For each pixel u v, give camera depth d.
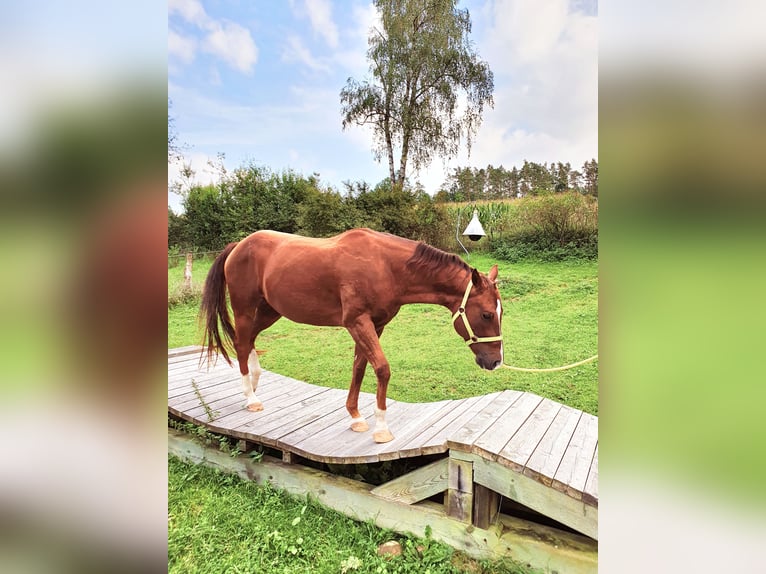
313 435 2.59
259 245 2.88
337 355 4.97
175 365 4.07
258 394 3.34
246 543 2.20
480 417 2.43
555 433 2.21
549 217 6.41
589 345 4.34
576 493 1.71
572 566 1.85
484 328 2.29
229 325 3.11
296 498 2.51
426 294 2.44
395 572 1.99
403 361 4.55
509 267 6.26
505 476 1.93
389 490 2.27
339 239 2.55
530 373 4.13
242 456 2.73
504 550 1.97
